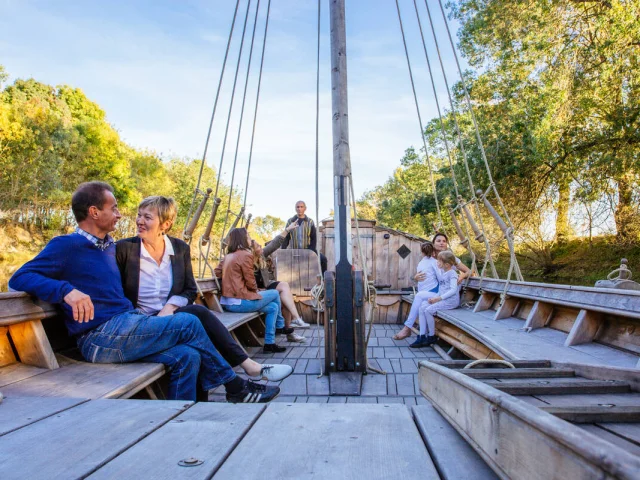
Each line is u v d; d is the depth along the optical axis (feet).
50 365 7.22
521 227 58.65
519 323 12.98
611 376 5.63
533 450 2.90
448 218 74.18
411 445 4.34
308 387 10.88
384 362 13.34
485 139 54.60
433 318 15.92
